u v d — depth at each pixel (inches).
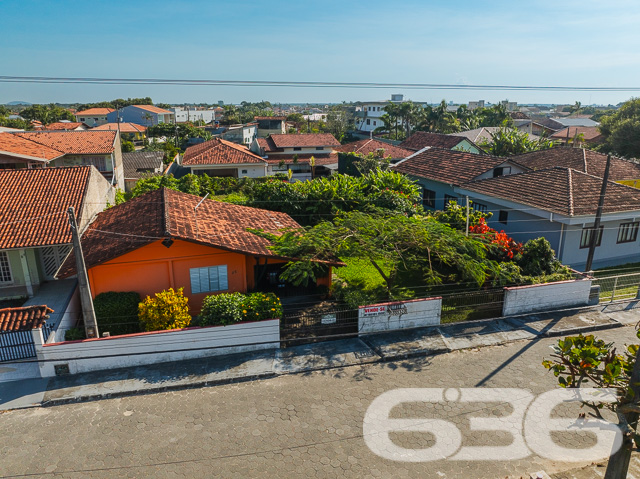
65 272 634.2
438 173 1240.8
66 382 529.0
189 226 705.0
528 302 694.5
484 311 695.7
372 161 1472.7
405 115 2800.2
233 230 756.0
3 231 739.4
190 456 411.5
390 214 818.8
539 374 542.0
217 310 584.4
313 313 666.8
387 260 644.7
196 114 4785.9
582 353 288.2
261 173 1846.7
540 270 736.3
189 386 521.7
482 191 1007.0
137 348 557.6
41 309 552.7
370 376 541.0
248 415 469.1
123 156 1995.6
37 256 788.0
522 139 1535.4
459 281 773.3
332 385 522.6
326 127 3501.5
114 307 612.4
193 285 685.3
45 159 1241.4
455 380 530.3
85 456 412.5
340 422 456.8
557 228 837.8
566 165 1149.1
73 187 856.3
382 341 618.5
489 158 1172.5
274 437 435.5
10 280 769.6
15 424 459.8
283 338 615.2
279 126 3346.5
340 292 717.9
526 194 916.6
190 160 1791.3
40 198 823.1
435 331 645.3
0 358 545.3
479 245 686.5
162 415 471.2
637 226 907.4
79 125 3014.3
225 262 689.0
